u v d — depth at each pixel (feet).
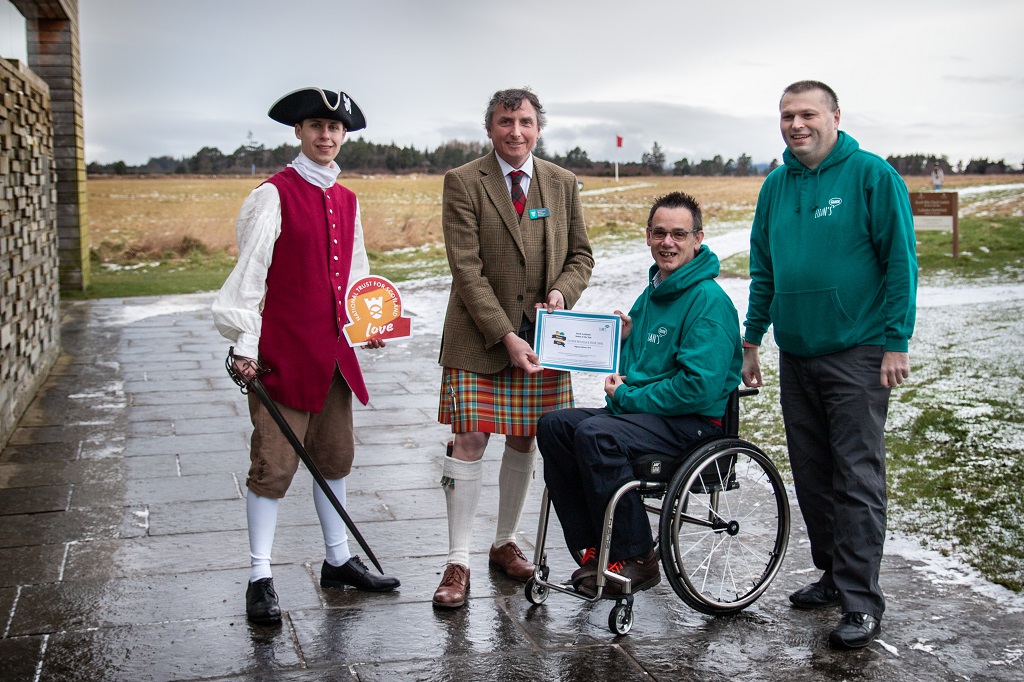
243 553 12.82
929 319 31.53
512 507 12.21
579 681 9.27
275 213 10.52
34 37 46.60
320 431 11.40
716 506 11.54
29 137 24.23
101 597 11.26
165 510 14.69
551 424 10.85
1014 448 16.93
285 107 10.71
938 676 9.41
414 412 22.15
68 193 48.29
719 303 10.76
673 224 10.94
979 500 14.46
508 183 11.82
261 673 9.36
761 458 11.05
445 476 11.66
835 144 10.63
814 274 10.53
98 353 30.01
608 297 41.34
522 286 11.73
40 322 25.17
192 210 114.93
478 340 11.66
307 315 10.71
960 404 20.10
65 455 18.01
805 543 13.34
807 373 10.93
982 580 11.78
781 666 9.63
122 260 68.85
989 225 65.36
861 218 10.34
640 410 10.72
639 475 10.45
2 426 18.54
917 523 13.70
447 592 11.03
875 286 10.43
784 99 10.67
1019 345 26.35
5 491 15.65
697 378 10.41
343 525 11.66
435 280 50.65
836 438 10.55
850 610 10.16
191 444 18.92
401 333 11.35
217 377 26.11
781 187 11.18
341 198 11.19
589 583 10.47
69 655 9.71
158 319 38.09
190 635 10.23
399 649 9.96
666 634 10.44
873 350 10.43
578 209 12.35
